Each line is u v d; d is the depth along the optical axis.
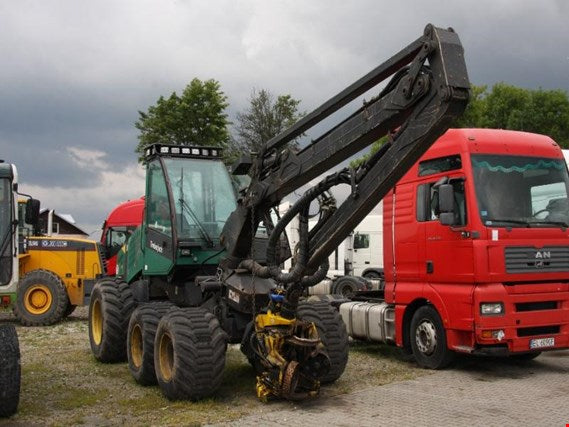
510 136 9.54
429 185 9.72
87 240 16.53
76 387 8.12
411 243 9.99
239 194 8.04
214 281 8.04
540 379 8.82
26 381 8.48
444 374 9.16
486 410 7.05
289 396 6.95
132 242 10.36
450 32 5.48
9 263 9.15
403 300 10.13
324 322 8.20
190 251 8.57
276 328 7.23
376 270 24.61
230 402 7.27
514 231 8.96
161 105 26.05
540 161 9.54
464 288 9.00
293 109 32.84
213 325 7.22
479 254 8.77
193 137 25.53
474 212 8.88
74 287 16.08
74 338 12.83
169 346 7.45
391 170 5.89
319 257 6.83
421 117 5.55
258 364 7.53
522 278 8.94
